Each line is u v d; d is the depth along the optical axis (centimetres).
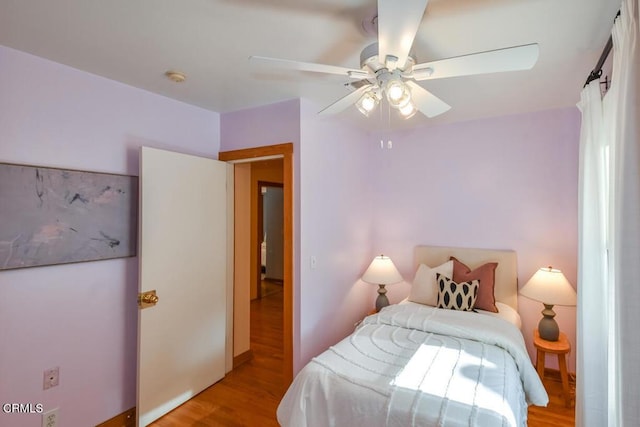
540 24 156
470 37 166
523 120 300
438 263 333
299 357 257
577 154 278
